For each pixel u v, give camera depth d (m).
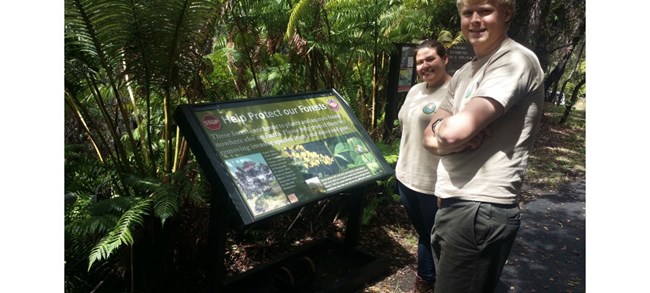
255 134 2.15
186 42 2.21
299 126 2.35
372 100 4.02
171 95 2.72
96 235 2.19
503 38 1.51
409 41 4.01
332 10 3.28
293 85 3.51
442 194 1.55
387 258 2.78
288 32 2.77
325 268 2.76
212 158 1.93
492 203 1.42
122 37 2.04
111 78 2.16
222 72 3.22
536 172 5.53
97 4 1.90
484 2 1.46
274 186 2.05
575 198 4.58
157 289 2.32
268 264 2.60
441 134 1.46
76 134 2.94
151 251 2.25
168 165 2.41
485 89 1.40
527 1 6.71
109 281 2.28
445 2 4.55
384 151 3.39
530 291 2.67
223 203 1.99
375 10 3.31
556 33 9.43
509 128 1.43
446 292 1.54
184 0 2.00
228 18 2.96
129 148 2.89
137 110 2.88
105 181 2.34
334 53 3.24
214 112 2.08
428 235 2.41
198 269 2.52
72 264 2.13
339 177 2.32
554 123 9.27
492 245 1.43
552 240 3.45
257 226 3.01
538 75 1.42
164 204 1.95
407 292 2.57
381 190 3.76
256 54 3.22
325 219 3.49
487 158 1.45
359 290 2.57
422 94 2.35
